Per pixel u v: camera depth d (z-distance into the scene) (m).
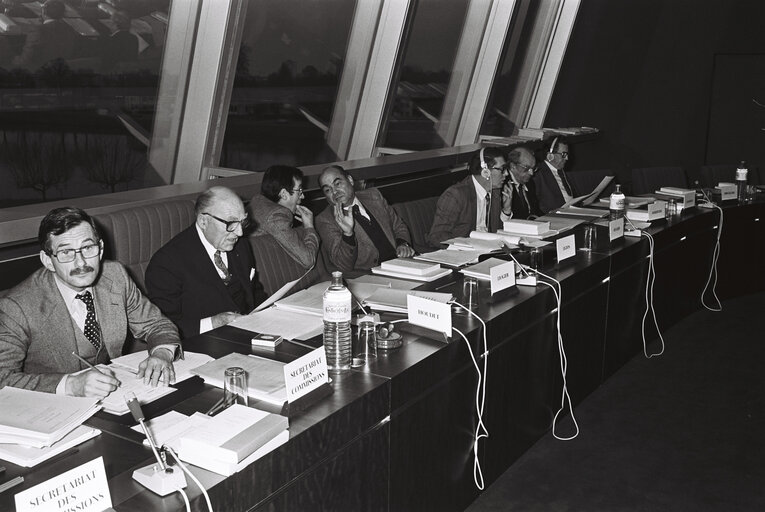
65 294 2.21
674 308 4.73
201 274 2.82
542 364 3.09
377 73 5.45
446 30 6.48
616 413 3.49
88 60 3.71
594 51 8.09
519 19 7.54
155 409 1.82
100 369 2.01
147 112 4.05
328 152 5.40
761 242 5.50
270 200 3.55
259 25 4.46
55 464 1.54
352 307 2.56
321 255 3.74
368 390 1.99
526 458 3.04
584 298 3.43
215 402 1.87
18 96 3.47
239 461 1.56
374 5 5.32
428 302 2.42
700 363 4.16
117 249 3.08
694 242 4.85
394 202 5.36
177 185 3.89
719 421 3.43
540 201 5.43
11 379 1.89
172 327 2.38
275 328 2.38
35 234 2.82
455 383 2.43
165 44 4.04
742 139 7.79
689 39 7.83
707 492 2.80
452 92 6.87
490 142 6.68
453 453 2.49
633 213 4.53
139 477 1.50
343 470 1.92
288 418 1.81
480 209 4.29
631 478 2.90
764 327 4.79
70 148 3.73
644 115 8.13
